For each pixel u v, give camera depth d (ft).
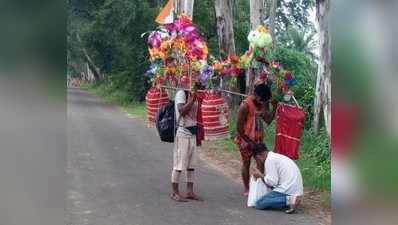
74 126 54.13
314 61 101.86
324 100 32.73
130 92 98.43
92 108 84.43
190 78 22.45
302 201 22.65
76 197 22.34
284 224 18.93
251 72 27.91
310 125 43.09
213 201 22.62
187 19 23.22
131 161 33.40
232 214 20.35
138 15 91.40
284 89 22.53
